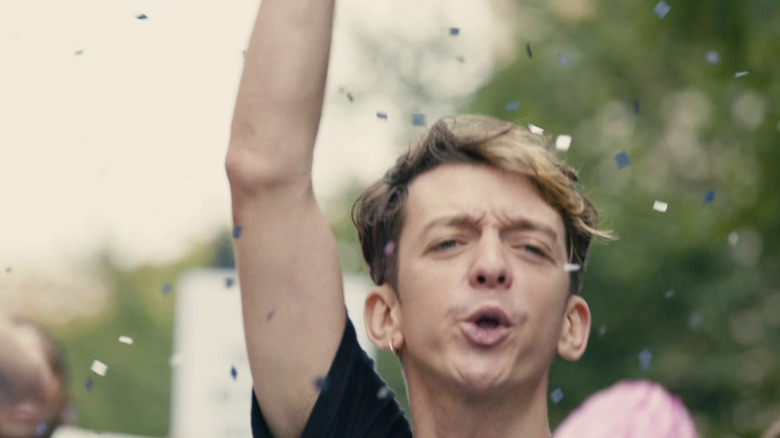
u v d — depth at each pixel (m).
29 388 4.50
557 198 3.31
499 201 3.26
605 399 4.89
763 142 10.82
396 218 3.37
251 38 3.46
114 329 24.69
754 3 10.61
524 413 3.23
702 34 11.12
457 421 3.22
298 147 3.39
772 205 11.10
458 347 3.17
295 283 3.36
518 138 3.38
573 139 14.13
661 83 13.61
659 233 13.47
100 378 21.17
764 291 13.03
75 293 24.16
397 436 3.40
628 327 13.88
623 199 13.66
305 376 3.34
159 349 24.77
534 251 3.26
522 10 15.08
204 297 9.30
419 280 3.25
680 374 13.62
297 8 3.45
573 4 14.67
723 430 13.15
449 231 3.25
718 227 11.69
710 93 11.15
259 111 3.39
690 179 13.49
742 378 13.26
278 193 3.37
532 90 14.61
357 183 16.66
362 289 9.14
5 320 4.61
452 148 3.37
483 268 3.16
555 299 3.24
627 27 13.51
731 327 13.42
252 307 3.38
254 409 3.39
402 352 3.36
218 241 13.38
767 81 10.67
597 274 13.92
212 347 9.23
